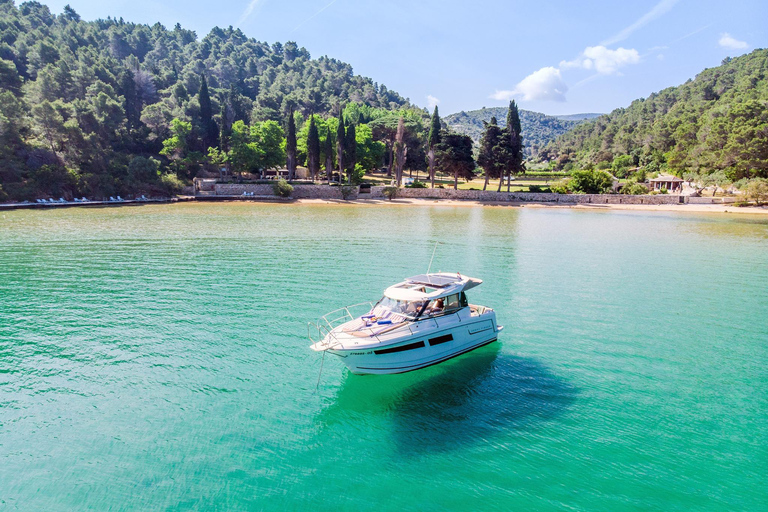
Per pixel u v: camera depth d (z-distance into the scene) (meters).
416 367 19.25
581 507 11.97
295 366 19.73
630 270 38.06
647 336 23.52
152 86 161.25
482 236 55.66
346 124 138.38
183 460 13.74
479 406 16.88
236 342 21.98
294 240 50.03
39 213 72.62
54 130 92.81
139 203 92.69
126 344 21.58
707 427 15.53
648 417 16.12
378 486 12.75
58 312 25.78
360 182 128.00
